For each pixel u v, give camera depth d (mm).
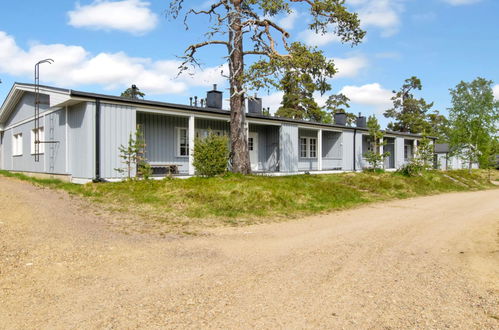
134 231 6422
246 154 14117
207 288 3793
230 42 13828
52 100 12773
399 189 15344
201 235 6363
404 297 3635
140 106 12672
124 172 12297
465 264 4895
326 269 4527
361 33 14344
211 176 12703
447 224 8047
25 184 12680
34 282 3838
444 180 20109
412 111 48469
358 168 22562
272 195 10383
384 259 5059
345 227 7461
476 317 3197
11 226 6242
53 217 7184
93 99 11641
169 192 10203
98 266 4414
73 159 12594
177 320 3041
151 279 4031
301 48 13062
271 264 4707
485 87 26938
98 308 3256
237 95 13711
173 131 15242
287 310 3277
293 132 18469
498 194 16297
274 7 12742
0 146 21812
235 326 2947
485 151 25750
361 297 3615
